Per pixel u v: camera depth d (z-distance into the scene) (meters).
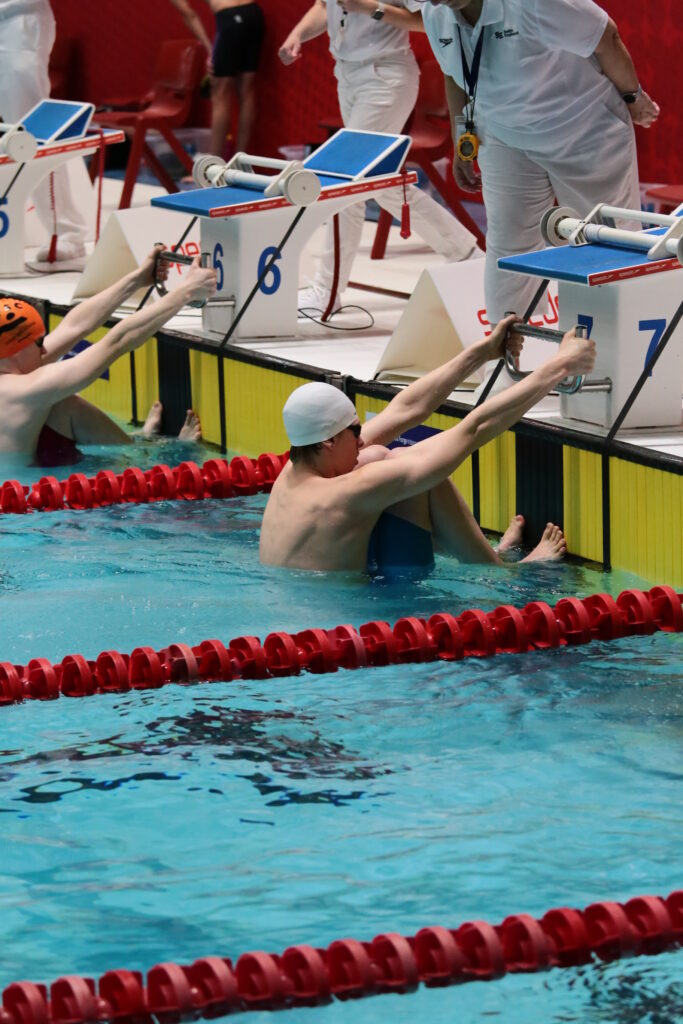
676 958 8.42
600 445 16.95
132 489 19.42
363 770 10.98
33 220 33.75
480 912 8.94
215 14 37.41
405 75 25.77
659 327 17.20
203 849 9.78
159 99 37.09
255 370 22.20
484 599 15.14
